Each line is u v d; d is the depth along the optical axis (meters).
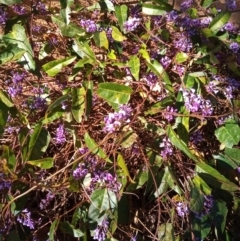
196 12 0.51
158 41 0.49
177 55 0.47
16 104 0.44
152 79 0.45
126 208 0.44
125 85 0.43
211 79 0.47
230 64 0.49
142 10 0.50
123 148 0.44
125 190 0.43
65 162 0.44
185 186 0.44
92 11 0.51
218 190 0.47
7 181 0.40
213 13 0.54
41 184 0.40
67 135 0.44
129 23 0.48
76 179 0.41
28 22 0.49
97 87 0.44
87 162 0.42
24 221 0.42
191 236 0.43
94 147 0.41
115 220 0.42
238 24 0.60
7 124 0.42
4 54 0.43
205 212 0.44
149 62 0.45
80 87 0.45
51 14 0.50
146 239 0.46
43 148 0.42
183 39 0.48
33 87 0.46
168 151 0.43
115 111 0.43
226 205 0.47
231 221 0.48
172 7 0.50
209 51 0.49
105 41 0.47
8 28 0.48
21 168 0.42
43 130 0.42
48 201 0.43
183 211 0.43
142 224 0.44
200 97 0.43
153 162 0.43
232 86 0.47
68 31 0.47
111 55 0.46
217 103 0.46
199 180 0.43
